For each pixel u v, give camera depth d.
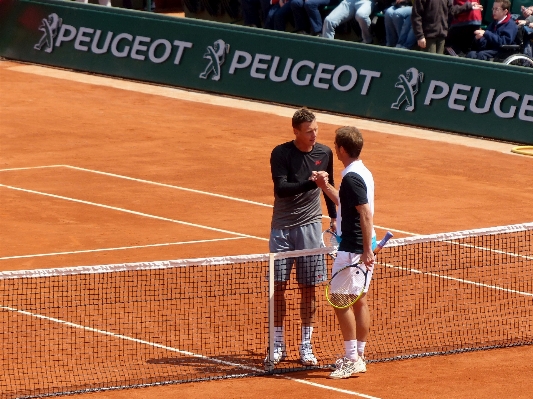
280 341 24.52
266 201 42.69
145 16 70.50
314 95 63.38
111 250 34.62
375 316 28.03
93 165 48.84
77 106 62.97
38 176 46.34
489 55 62.97
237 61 66.50
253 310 28.09
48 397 22.02
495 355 25.38
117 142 54.06
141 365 24.11
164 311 27.86
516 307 29.06
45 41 74.75
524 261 33.72
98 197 42.69
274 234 25.08
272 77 64.94
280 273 24.38
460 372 24.09
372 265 23.19
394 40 65.88
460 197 44.28
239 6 79.12
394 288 30.47
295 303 28.84
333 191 24.09
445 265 32.97
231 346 25.52
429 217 40.41
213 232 37.41
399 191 45.06
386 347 25.77
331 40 62.84
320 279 24.67
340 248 23.42
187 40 68.75
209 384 23.00
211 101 65.50
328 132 57.47
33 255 33.88
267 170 48.66
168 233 37.09
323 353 25.50
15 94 65.81
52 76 71.62
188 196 43.19
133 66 70.75
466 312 28.48
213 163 49.78
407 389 22.86
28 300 28.41
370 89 61.25
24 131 56.09
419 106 59.50
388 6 67.62
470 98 57.84
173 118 60.47
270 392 22.53
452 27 64.69
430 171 49.38
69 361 24.17
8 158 49.97
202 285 30.25
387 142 55.66
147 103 64.44
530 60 62.47
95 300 28.61
